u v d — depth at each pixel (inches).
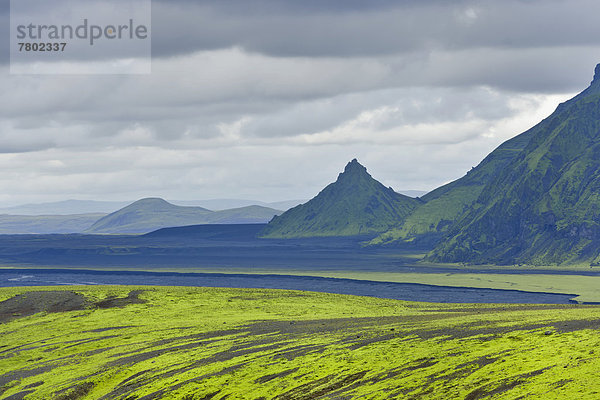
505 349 3435.0
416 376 3240.7
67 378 4288.9
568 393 2532.0
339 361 3809.1
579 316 4276.6
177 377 3973.9
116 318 6510.8
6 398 4015.8
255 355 4259.4
